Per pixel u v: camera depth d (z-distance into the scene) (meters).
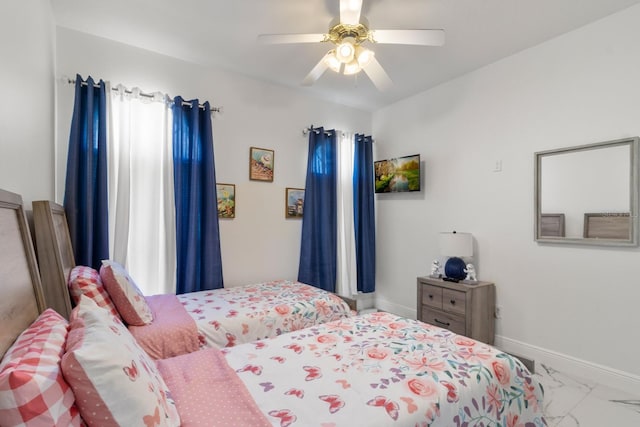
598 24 2.37
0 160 1.14
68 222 2.34
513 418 1.33
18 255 1.12
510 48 2.77
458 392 1.20
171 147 2.88
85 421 0.76
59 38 2.47
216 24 2.45
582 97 2.46
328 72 3.23
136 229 2.76
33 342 0.83
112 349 0.83
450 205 3.41
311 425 1.00
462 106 3.30
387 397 1.14
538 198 2.69
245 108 3.35
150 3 2.21
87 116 2.45
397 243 4.01
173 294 2.75
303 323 2.42
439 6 2.20
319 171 3.77
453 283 2.95
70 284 1.68
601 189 2.34
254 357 1.48
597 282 2.38
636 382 2.18
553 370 2.55
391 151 4.10
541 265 2.69
